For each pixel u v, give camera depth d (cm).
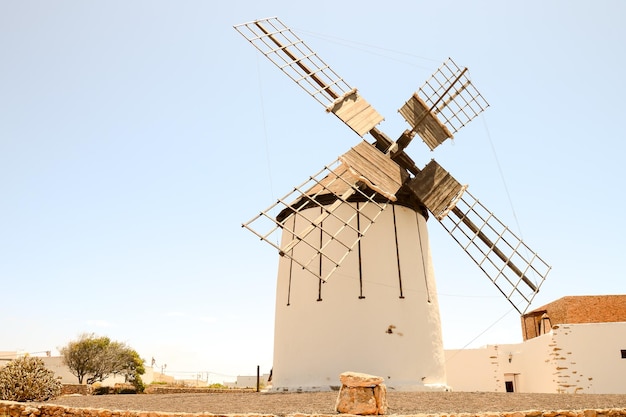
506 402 1210
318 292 1833
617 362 2361
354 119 1936
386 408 1064
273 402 1261
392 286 1833
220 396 1504
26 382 1569
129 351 5122
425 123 2048
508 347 3061
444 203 1962
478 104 2191
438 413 1017
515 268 1998
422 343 1823
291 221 2027
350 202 1898
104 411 1090
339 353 1742
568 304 2770
